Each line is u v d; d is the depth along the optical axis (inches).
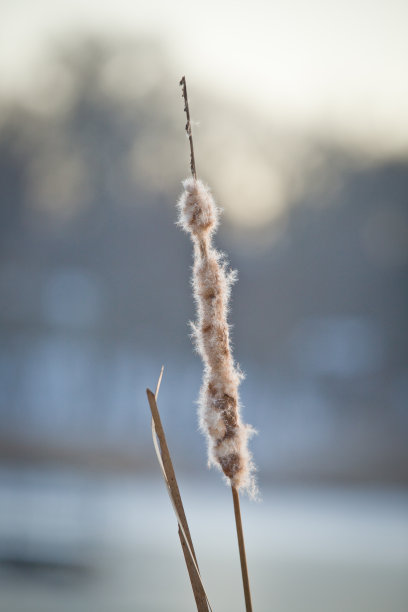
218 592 279.0
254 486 52.5
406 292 1402.6
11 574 280.4
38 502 460.8
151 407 54.3
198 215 52.6
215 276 52.6
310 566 336.8
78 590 265.3
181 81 53.1
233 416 52.5
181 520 54.0
